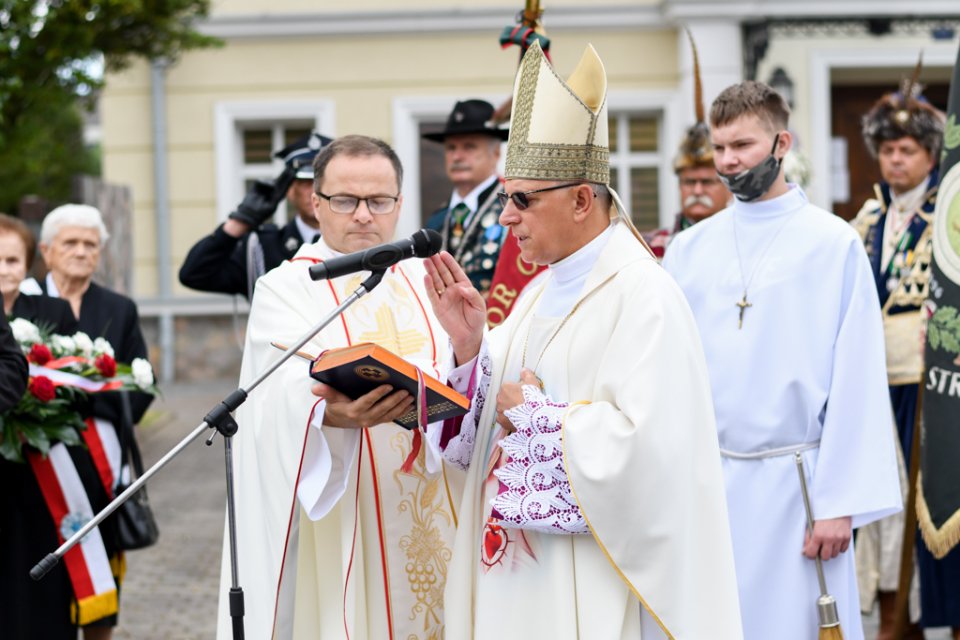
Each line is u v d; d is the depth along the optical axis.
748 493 3.77
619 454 2.82
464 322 3.19
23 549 4.31
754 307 3.83
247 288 5.29
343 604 3.23
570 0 12.51
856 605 3.80
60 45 9.48
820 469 3.69
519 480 2.96
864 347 3.72
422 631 3.36
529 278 4.77
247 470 3.32
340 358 2.89
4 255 4.71
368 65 12.69
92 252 4.91
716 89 12.29
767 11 12.28
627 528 2.83
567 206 3.02
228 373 12.97
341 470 3.18
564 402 2.99
